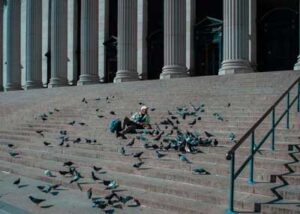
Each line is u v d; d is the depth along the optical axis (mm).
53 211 8484
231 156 7137
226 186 8492
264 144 10062
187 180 9188
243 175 8734
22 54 44750
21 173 12398
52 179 11094
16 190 10508
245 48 22578
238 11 22484
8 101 27844
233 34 22484
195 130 12594
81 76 32969
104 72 36562
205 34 30531
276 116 11867
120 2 29297
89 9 32781
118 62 29391
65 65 35781
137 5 31297
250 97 14547
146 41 33562
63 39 35656
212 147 10672
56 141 14891
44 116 19281
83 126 16172
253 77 17703
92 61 32750
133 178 9977
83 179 10688
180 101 16406
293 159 9047
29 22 38219
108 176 10398
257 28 29219
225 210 7516
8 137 17531
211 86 17859
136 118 13938
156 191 9031
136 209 8297
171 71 25672
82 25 33000
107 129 14875
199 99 16047
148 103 17266
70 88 27125
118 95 20266
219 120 12938
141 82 22812
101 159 12133
